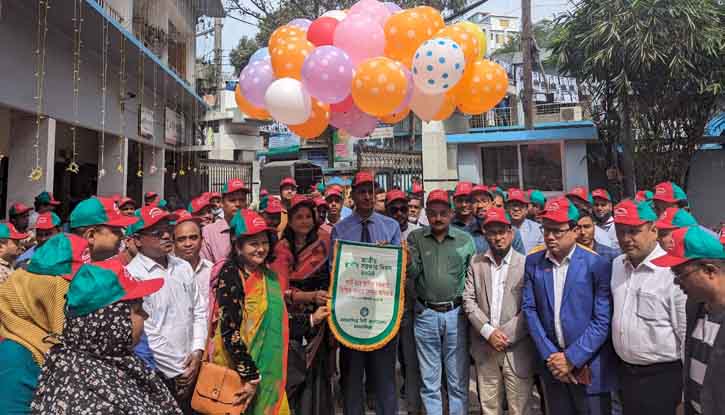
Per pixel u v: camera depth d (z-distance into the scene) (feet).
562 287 10.67
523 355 11.53
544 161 42.52
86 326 6.09
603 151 42.14
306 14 53.16
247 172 54.60
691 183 41.39
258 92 13.14
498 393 11.93
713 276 6.50
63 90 30.25
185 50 59.21
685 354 7.44
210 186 50.90
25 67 26.13
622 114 37.14
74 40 31.32
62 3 26.04
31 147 27.25
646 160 36.55
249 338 9.43
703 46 30.91
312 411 11.64
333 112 13.32
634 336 9.36
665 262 6.96
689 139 36.29
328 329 12.12
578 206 16.70
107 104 36.88
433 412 12.16
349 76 11.27
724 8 33.06
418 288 12.61
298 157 74.38
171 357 9.38
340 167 56.49
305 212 12.08
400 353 15.64
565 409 10.61
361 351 11.86
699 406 7.03
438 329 12.26
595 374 10.12
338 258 11.75
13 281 7.61
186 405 9.73
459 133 45.98
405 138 57.26
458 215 16.40
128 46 33.73
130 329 6.33
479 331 11.67
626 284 9.75
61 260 7.75
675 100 34.35
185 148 53.16
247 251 9.48
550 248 10.64
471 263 12.37
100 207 9.41
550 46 39.88
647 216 9.34
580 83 39.34
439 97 12.70
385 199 18.01
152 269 9.63
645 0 31.19
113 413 5.88
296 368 11.02
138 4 45.24
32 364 7.25
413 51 11.94
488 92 12.75
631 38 31.73
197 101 53.88
